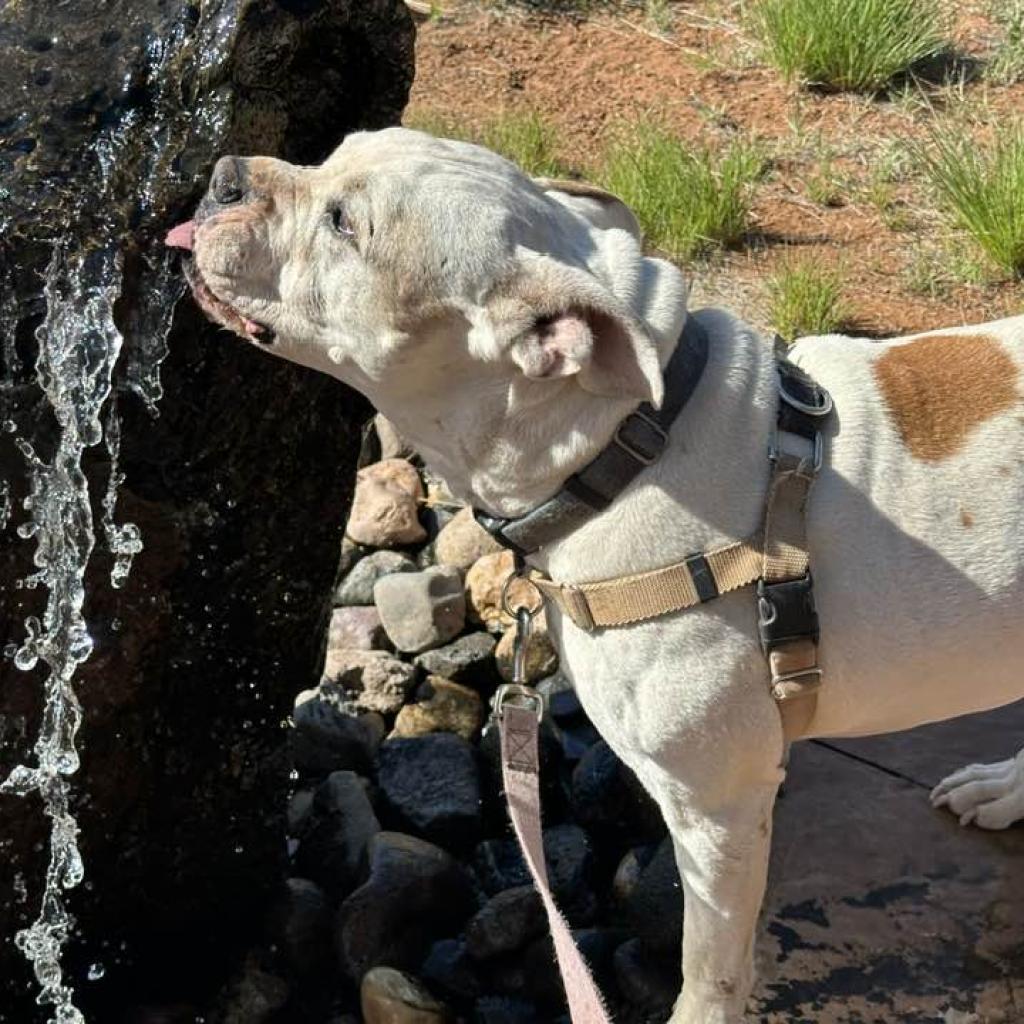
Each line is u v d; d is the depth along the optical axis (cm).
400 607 179
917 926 140
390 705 172
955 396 121
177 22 123
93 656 126
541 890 116
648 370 106
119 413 122
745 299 203
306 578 138
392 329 114
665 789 124
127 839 136
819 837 147
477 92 241
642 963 145
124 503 124
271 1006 146
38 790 129
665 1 265
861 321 200
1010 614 121
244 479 130
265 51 122
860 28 238
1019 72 242
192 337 122
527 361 111
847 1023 134
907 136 231
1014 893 142
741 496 117
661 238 211
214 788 139
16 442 119
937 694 124
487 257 111
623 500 116
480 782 164
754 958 136
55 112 122
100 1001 145
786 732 122
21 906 133
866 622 119
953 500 119
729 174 213
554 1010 146
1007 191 207
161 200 120
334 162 118
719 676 118
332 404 134
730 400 117
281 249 117
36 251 117
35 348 118
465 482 120
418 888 151
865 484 119
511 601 179
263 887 148
